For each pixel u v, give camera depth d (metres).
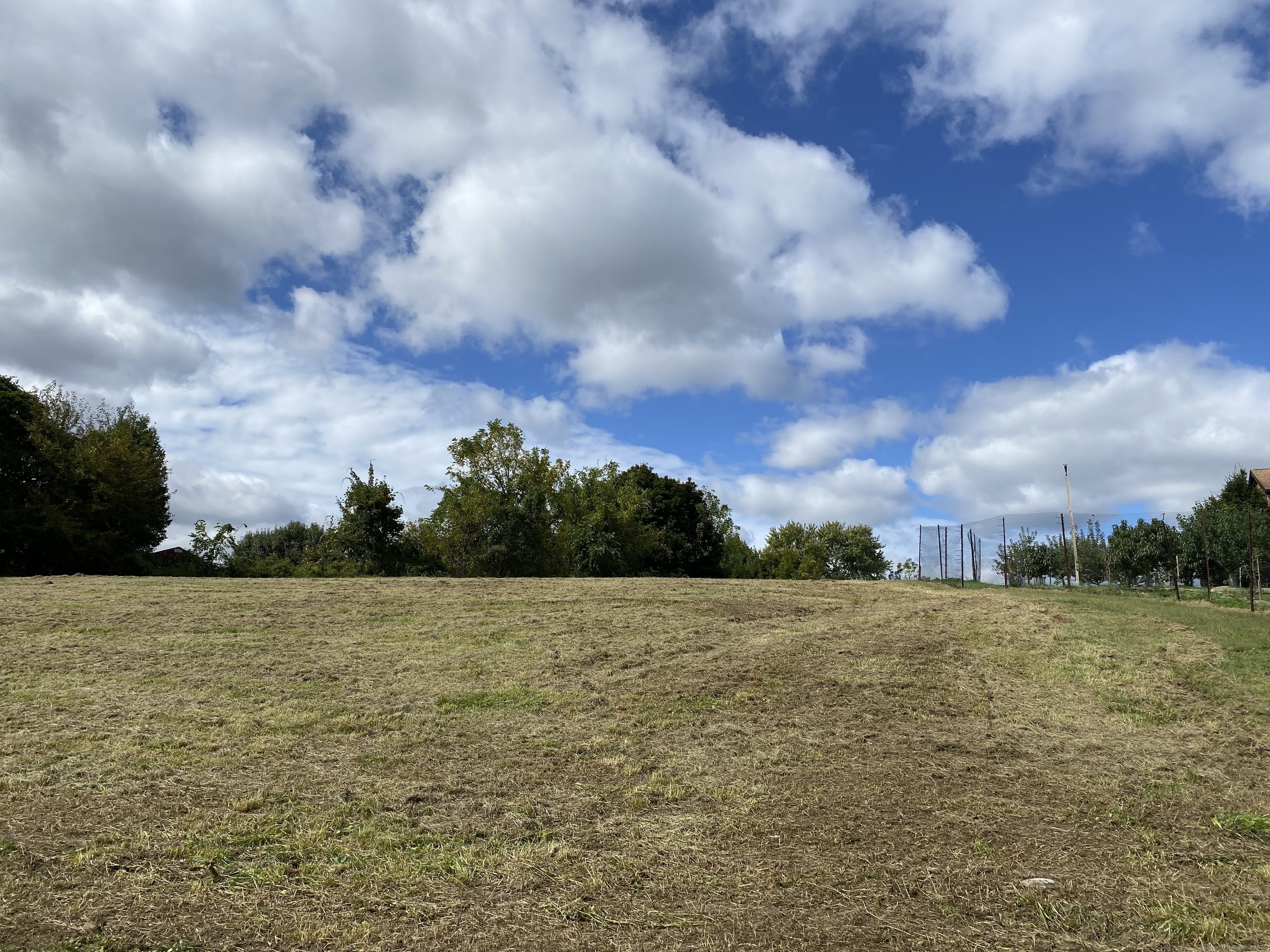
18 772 6.80
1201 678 10.15
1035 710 9.38
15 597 15.71
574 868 5.30
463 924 4.52
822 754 7.84
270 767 7.21
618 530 37.44
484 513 32.12
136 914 4.46
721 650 12.48
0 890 4.63
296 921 4.47
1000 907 4.79
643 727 8.75
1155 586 25.28
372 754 7.70
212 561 31.16
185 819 5.92
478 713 9.19
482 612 15.73
